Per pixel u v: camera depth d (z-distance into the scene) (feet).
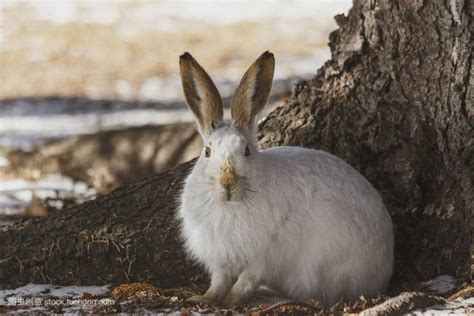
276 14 112.27
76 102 78.48
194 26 106.83
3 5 114.32
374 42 38.93
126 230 38.37
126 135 59.26
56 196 54.49
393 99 38.58
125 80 86.84
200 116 33.09
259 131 40.88
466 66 36.52
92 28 105.09
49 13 111.45
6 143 63.57
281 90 75.87
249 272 33.09
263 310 31.53
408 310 31.01
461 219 36.35
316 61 89.56
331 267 33.60
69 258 37.86
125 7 115.14
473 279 34.65
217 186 30.91
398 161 38.45
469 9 36.32
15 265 37.78
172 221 38.40
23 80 85.97
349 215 33.58
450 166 37.29
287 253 33.19
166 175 40.27
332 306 33.55
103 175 57.47
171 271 37.83
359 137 39.17
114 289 35.60
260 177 32.09
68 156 59.26
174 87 84.38
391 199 38.55
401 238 38.37
